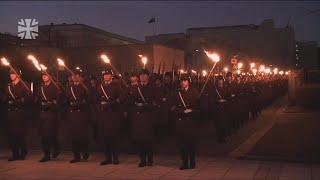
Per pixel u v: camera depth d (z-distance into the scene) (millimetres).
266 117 20969
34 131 14727
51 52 26688
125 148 12078
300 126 16734
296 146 12070
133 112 9891
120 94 10062
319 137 13594
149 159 9812
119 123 10117
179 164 9977
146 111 9758
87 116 10445
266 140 13297
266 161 10328
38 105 14281
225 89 13805
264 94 26062
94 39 43156
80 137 10258
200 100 9953
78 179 8523
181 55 33500
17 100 10555
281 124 17703
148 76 10094
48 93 10531
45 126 10398
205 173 9000
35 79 18344
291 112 23562
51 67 22312
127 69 27000
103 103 10102
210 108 13406
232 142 13266
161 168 9531
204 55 43438
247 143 12953
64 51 28406
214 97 13453
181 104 9477
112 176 8766
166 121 12570
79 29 40469
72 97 10398
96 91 10555
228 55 50812
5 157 11016
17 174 9000
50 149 11336
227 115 13820
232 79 15414
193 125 9422
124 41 50406
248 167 9586
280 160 10305
